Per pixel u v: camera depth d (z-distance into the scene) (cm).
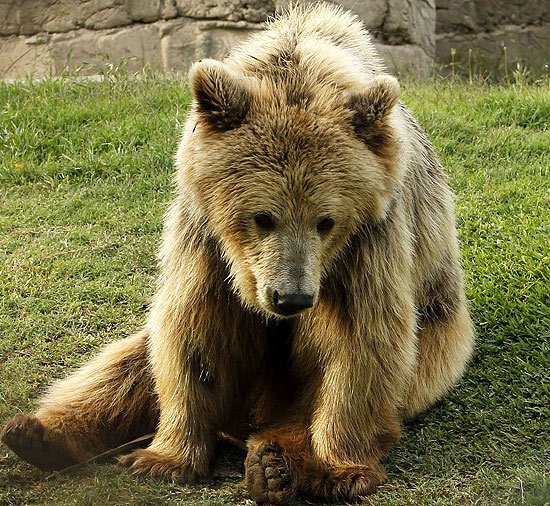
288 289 704
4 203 1420
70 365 995
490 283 1104
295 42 805
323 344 808
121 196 1441
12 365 976
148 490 755
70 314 1096
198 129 752
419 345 910
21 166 1522
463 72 2927
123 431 860
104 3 2458
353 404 786
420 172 907
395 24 2394
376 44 2342
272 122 723
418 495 753
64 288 1157
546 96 1802
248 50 818
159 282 880
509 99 1806
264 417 907
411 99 1839
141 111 1762
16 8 2555
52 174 1523
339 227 744
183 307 795
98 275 1203
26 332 1052
